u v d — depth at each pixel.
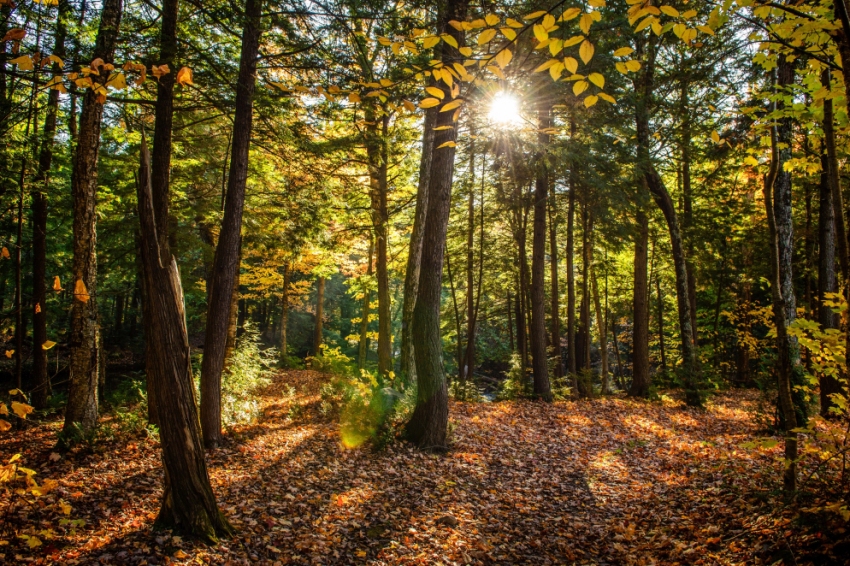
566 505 6.34
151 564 4.03
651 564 4.38
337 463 7.27
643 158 13.02
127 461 6.65
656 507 5.86
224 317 8.03
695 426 10.66
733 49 7.29
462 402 13.06
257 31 7.68
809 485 4.01
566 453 8.73
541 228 14.50
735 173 14.58
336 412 10.25
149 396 8.03
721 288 20.88
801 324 3.40
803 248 15.95
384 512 5.75
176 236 13.78
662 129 13.73
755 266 18.64
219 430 7.99
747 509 4.73
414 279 12.01
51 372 15.30
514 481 7.15
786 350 4.09
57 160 11.37
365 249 19.48
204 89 8.33
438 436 8.32
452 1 6.70
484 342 30.56
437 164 8.70
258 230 13.24
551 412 12.21
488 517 5.84
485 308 25.39
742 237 18.42
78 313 7.32
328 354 22.11
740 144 8.70
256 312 34.41
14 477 2.70
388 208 15.27
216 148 12.87
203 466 4.63
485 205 18.45
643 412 12.41
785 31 2.84
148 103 7.70
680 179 18.62
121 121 7.83
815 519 3.46
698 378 13.30
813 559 3.23
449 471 7.32
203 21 8.16
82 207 7.38
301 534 5.02
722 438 9.12
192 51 7.50
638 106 12.52
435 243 8.65
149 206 4.16
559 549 5.09
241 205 8.17
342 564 4.57
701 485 6.23
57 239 14.48
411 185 15.76
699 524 4.91
